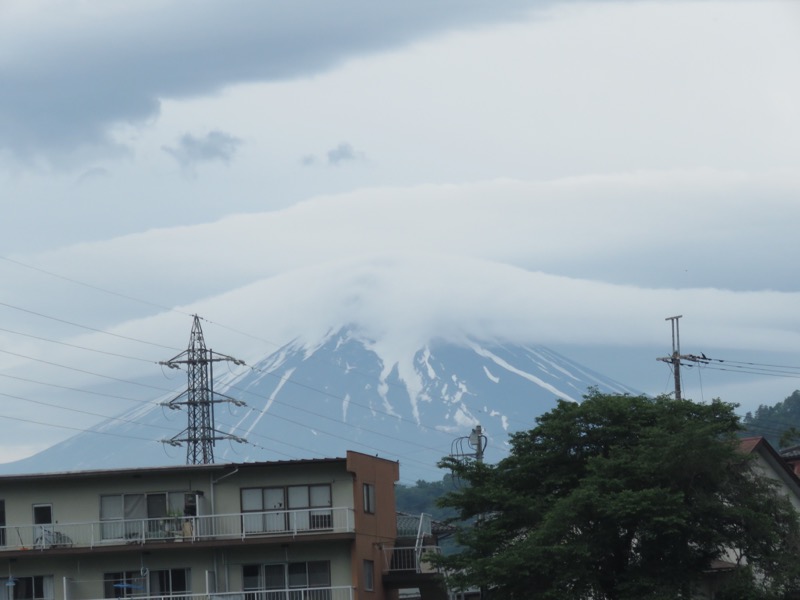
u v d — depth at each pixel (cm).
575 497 5625
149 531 6662
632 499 5547
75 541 6675
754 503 5862
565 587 5606
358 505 6650
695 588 5841
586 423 6175
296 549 6581
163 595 6481
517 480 6169
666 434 5847
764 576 5859
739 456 5919
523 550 5622
